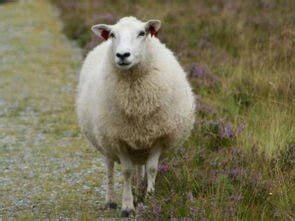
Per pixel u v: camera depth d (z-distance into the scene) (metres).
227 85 16.14
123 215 10.34
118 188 12.05
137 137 10.01
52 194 11.80
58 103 18.86
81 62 23.50
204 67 17.67
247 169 10.69
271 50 17.98
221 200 9.20
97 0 31.25
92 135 11.09
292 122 13.14
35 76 22.08
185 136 10.88
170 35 21.70
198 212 8.89
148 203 9.73
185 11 25.48
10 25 31.25
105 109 10.04
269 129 12.72
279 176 10.20
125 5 28.78
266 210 9.21
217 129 13.25
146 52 9.93
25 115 17.92
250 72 16.78
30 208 11.00
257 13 23.33
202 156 11.80
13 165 13.72
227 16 23.16
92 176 12.80
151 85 9.85
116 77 9.93
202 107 14.57
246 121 13.63
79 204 11.15
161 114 9.96
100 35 10.41
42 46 26.36
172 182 10.45
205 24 22.78
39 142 15.43
